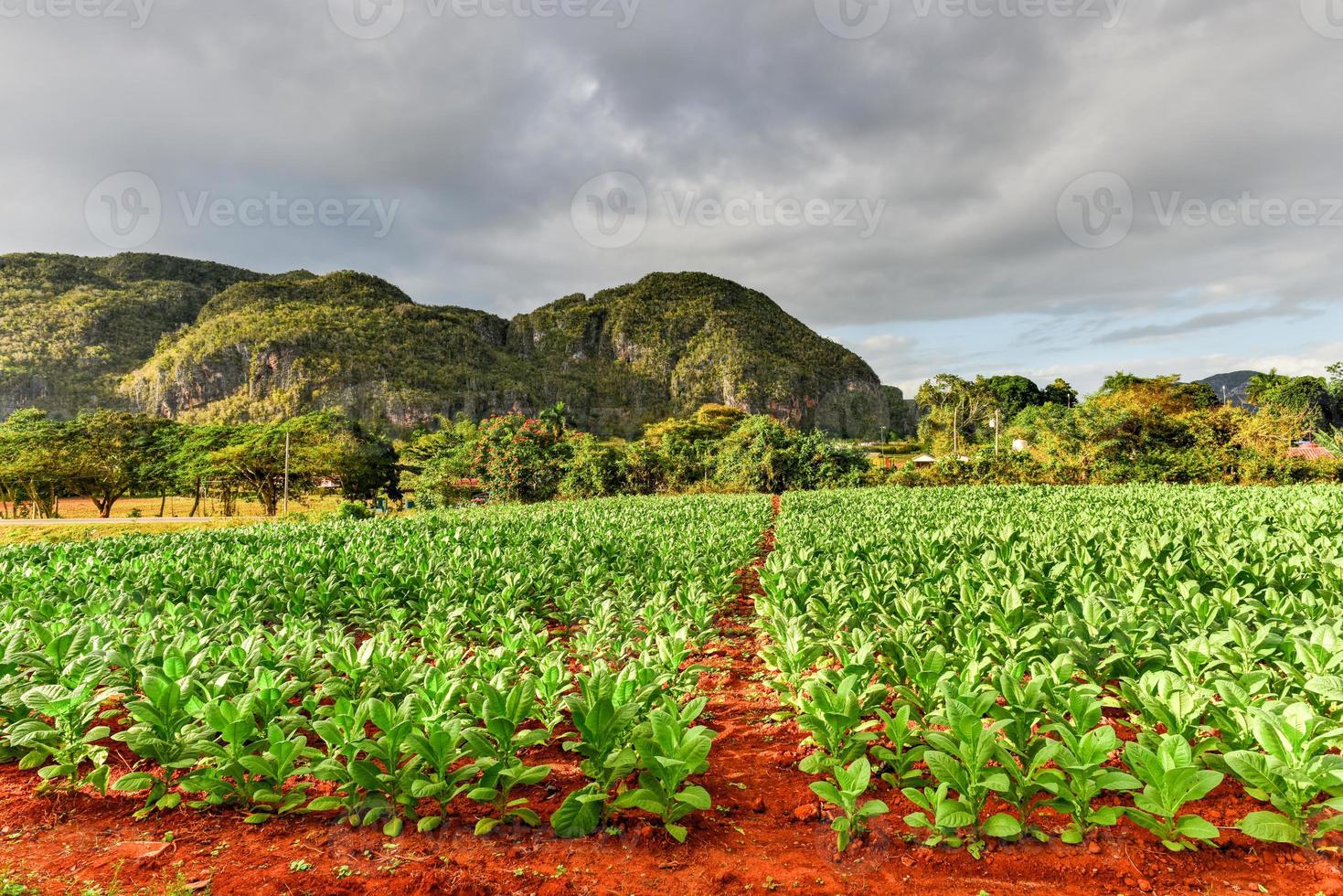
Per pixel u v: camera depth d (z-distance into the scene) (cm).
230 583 838
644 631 680
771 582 762
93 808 373
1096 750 313
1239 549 827
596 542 1167
